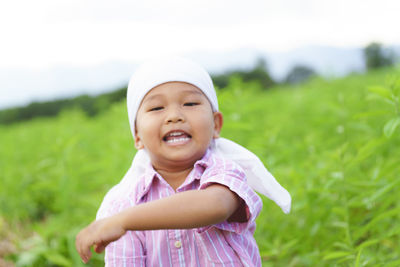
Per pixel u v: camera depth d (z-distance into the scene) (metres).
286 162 3.79
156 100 1.69
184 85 1.70
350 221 2.73
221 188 1.53
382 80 7.85
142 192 1.75
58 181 4.01
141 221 1.38
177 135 1.67
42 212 4.86
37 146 6.87
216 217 1.44
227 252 1.63
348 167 2.53
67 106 17.75
